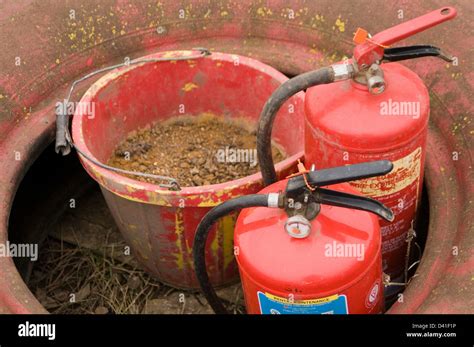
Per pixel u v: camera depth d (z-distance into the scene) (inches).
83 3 72.2
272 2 73.2
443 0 65.9
